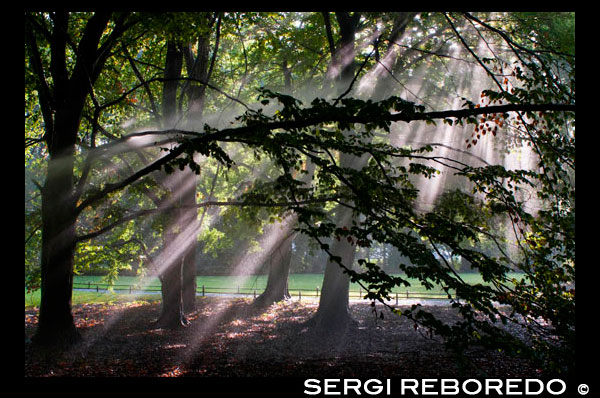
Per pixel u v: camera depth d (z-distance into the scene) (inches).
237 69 855.7
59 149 436.5
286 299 1044.5
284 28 735.1
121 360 479.5
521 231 309.3
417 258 260.7
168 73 703.7
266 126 283.9
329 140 294.7
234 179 882.8
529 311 281.6
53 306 460.8
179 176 659.4
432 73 693.9
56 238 443.5
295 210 299.6
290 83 824.9
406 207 305.1
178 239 724.0
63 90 468.8
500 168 316.2
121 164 636.7
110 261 779.4
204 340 633.6
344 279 711.1
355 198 312.0
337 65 636.7
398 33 586.9
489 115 303.3
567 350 255.6
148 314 851.4
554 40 519.2
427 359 524.1
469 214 363.9
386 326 748.0
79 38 610.2
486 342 242.2
